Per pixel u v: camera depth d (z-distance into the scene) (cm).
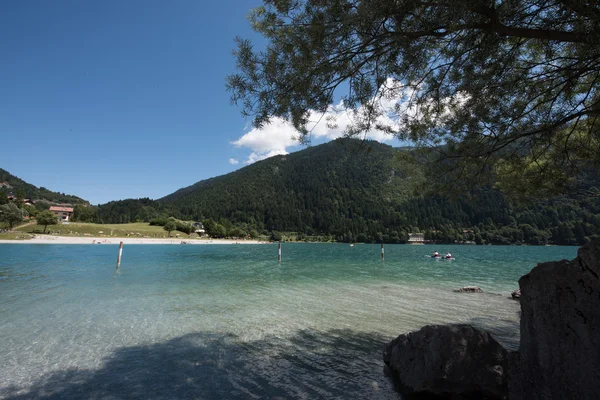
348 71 437
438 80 459
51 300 1242
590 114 470
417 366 530
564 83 462
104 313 1055
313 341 797
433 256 4694
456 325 549
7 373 588
